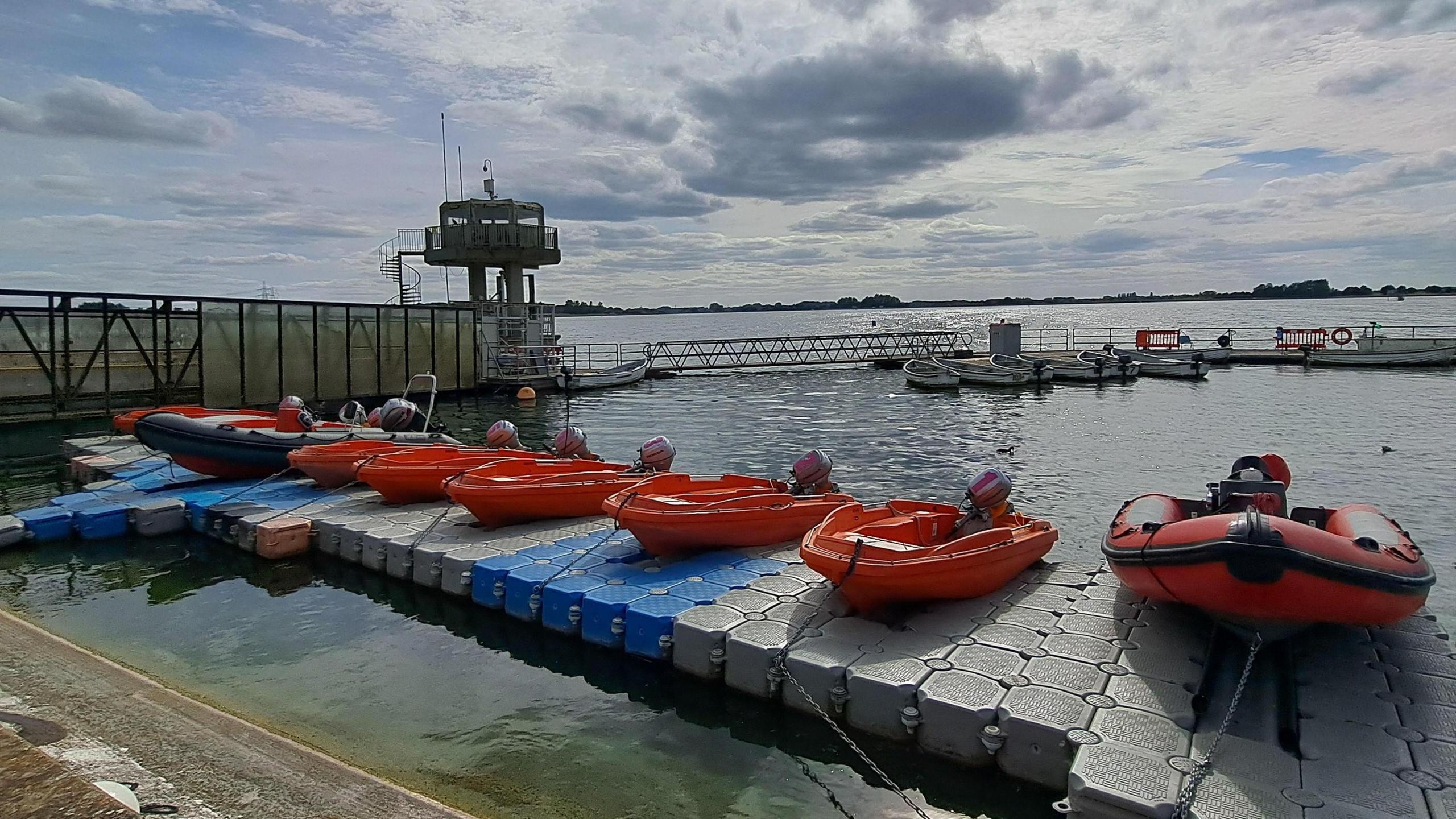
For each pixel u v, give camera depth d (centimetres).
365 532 1152
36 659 709
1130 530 785
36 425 2509
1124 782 506
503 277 4272
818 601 848
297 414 1612
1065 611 802
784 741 704
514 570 962
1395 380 4078
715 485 1184
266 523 1197
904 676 661
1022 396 3694
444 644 912
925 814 589
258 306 2912
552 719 744
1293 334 6650
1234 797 493
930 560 775
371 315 3303
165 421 1512
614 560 1007
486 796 618
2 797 358
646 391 4100
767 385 4378
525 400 3553
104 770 516
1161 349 5172
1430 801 488
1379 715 591
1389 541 716
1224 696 620
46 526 1251
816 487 1183
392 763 664
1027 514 1525
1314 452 2173
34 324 2619
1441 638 736
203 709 619
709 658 765
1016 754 594
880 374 5081
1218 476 1883
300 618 988
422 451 1415
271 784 514
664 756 680
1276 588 620
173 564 1182
